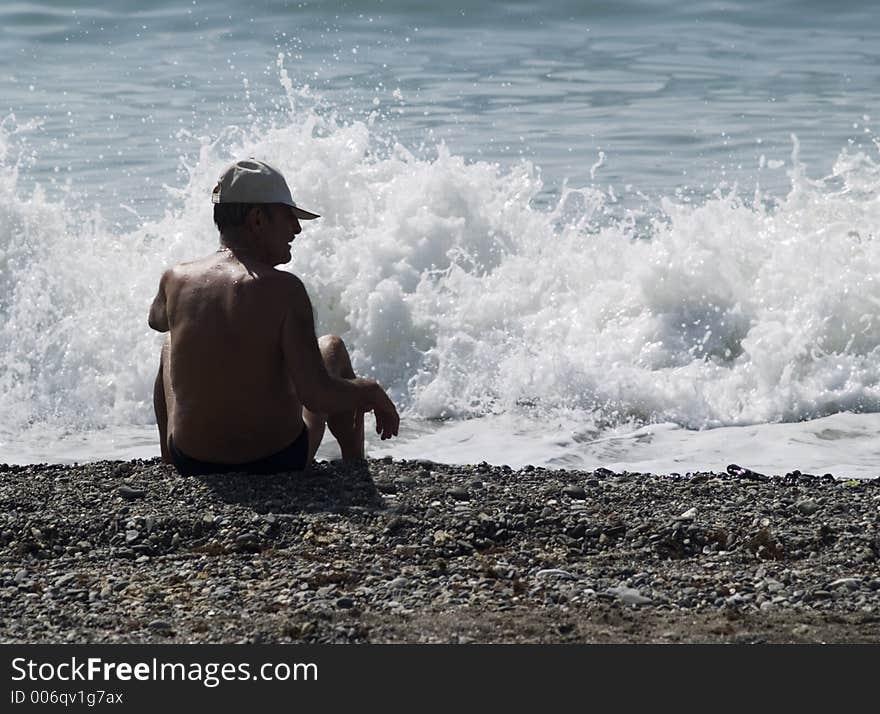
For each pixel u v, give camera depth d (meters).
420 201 34.75
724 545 17.53
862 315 31.09
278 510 18.44
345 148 36.16
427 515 18.31
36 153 47.22
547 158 47.19
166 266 33.56
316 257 33.09
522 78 59.62
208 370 19.12
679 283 32.41
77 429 28.12
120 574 16.30
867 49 64.19
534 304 32.72
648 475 21.78
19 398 29.38
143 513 18.23
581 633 14.20
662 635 14.15
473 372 30.06
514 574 16.22
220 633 14.22
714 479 21.42
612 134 50.44
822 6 71.00
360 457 21.30
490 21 69.94
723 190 43.00
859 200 35.81
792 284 32.09
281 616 14.66
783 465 24.81
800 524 18.34
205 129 50.44
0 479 20.52
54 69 61.16
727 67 61.34
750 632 14.21
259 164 19.31
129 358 30.58
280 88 57.28
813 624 14.47
